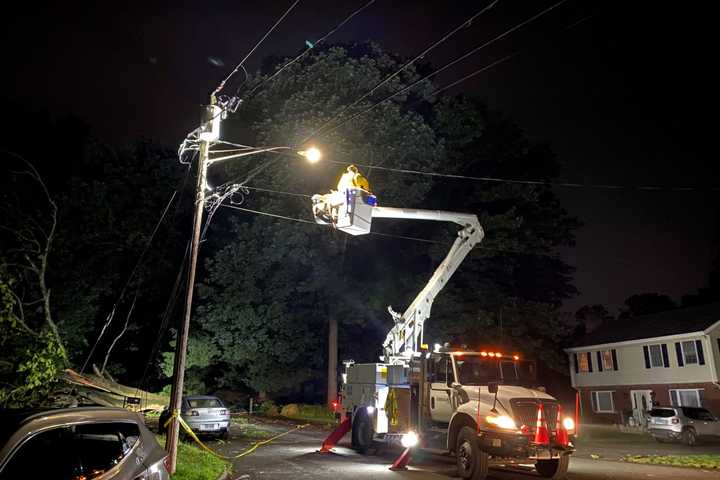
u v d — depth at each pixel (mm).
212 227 41906
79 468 5781
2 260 16922
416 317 17266
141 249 37844
